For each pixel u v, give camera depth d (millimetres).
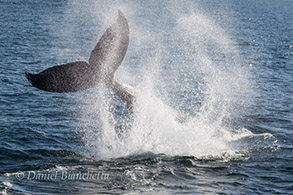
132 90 39062
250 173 34938
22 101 58094
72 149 40406
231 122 50844
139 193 30719
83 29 154000
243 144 41938
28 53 98250
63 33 140625
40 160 37250
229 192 31141
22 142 41531
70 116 51875
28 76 30938
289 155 39344
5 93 61719
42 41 119875
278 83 75125
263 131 47406
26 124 47500
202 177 34000
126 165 36250
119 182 32688
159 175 34188
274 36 162875
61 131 45844
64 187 31547
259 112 55562
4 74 74250
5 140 41656
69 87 32094
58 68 32688
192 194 30641
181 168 35812
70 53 103750
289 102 61500
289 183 32938
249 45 130625
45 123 48469
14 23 160500
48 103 57500
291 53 117312
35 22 169000
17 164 36094
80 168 35438
